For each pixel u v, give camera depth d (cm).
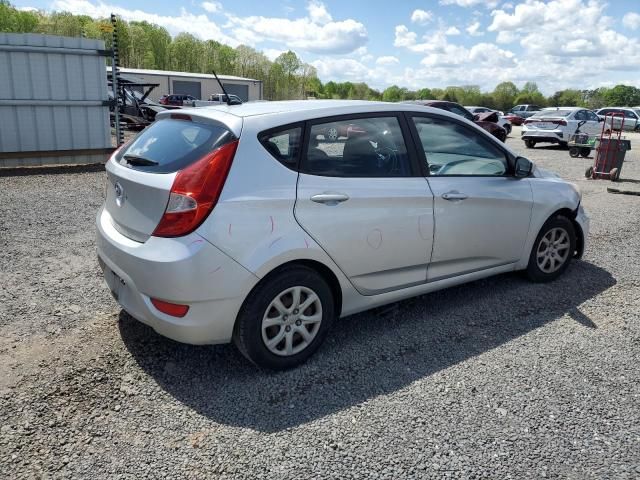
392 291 360
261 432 261
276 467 237
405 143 360
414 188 353
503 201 407
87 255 521
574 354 345
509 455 247
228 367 321
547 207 444
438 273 383
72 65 1082
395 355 340
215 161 281
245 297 291
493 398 293
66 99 1090
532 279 467
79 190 855
